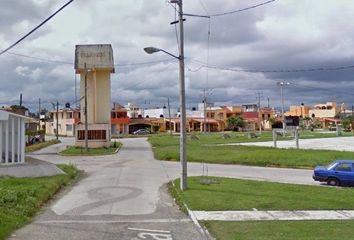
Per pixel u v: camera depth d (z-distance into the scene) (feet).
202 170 104.47
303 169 109.70
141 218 49.78
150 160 132.36
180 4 68.95
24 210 50.44
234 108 494.59
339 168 81.35
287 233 40.55
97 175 92.53
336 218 48.80
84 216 50.72
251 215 50.11
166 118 436.35
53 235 40.93
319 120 514.68
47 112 427.33
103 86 195.62
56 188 70.08
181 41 69.10
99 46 195.11
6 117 80.69
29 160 90.07
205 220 47.47
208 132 383.45
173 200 62.13
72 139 302.45
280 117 487.20
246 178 88.99
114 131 387.55
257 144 193.26
